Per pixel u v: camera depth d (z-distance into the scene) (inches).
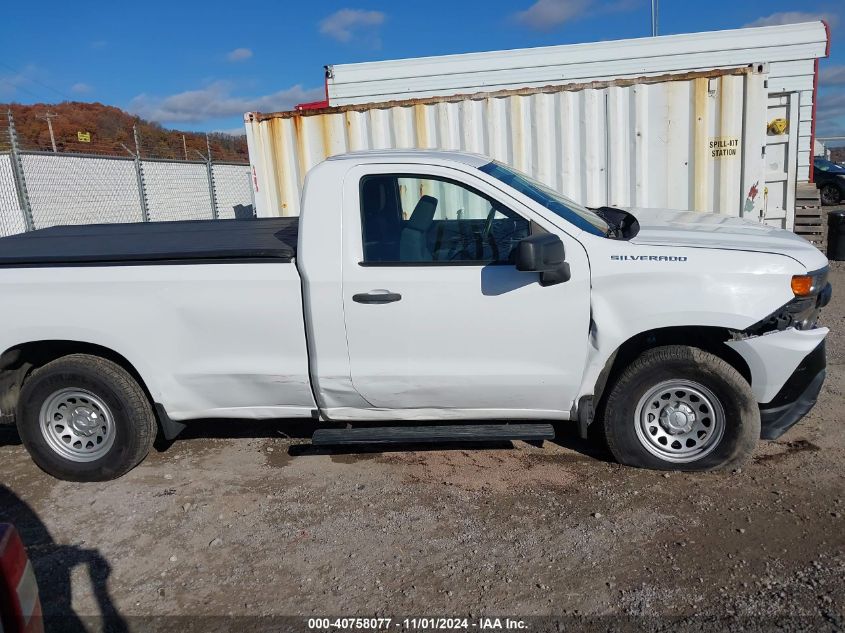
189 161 698.8
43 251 189.0
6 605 83.7
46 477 192.5
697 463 170.4
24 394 182.7
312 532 157.9
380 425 198.4
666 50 458.9
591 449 190.9
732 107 303.3
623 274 159.8
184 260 173.2
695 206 315.3
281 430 216.5
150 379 178.1
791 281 157.9
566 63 453.4
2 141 514.0
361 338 168.4
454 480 178.2
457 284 164.1
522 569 140.3
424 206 170.1
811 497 159.2
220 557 150.4
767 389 165.3
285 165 347.9
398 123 335.0
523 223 165.9
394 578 139.7
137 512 170.9
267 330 172.4
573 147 321.7
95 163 602.2
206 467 193.8
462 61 458.3
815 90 575.5
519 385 168.2
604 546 146.0
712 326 161.0
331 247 167.2
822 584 129.9
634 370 168.1
